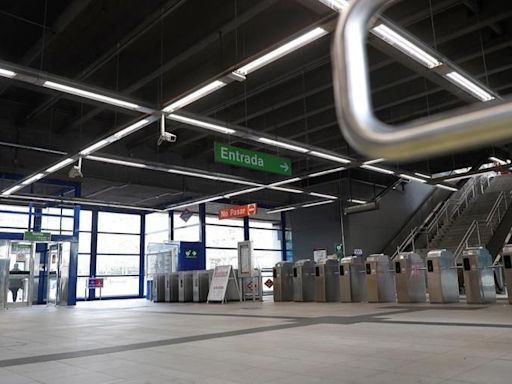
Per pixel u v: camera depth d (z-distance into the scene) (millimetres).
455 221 18203
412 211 22516
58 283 16719
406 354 4301
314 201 20453
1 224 18938
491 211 16859
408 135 521
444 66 7020
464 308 9094
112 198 21297
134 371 3947
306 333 6066
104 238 21922
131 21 8414
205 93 7535
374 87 10633
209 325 7574
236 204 23109
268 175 20500
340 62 625
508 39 8555
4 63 6371
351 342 5148
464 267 10445
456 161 18859
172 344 5477
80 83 7184
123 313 11297
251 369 3889
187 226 23219
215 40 8523
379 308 9938
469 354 4191
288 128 14094
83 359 4609
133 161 12445
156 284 18062
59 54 9586
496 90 10922
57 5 8031
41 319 9922
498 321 6629
